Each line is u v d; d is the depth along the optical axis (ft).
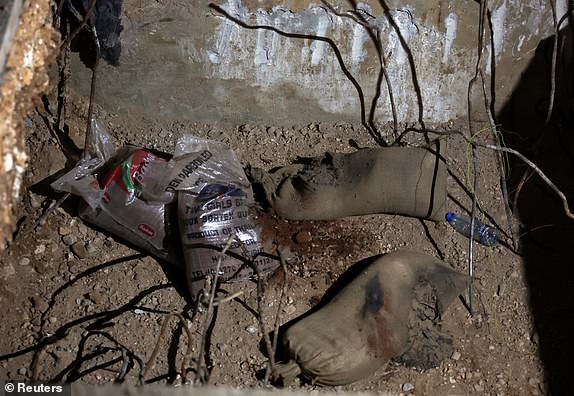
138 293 8.56
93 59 9.37
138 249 8.86
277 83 9.95
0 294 8.27
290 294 8.77
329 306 8.50
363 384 8.31
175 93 9.84
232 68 9.75
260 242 8.84
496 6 9.75
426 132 10.25
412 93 10.21
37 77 6.82
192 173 8.77
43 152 9.11
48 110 9.30
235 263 8.55
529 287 9.25
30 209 8.82
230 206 8.65
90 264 8.66
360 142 10.18
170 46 9.45
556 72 10.37
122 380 7.74
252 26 9.49
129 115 9.87
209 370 8.16
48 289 8.45
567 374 8.71
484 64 10.16
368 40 9.76
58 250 8.68
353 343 8.11
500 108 10.42
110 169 8.83
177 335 8.29
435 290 8.71
